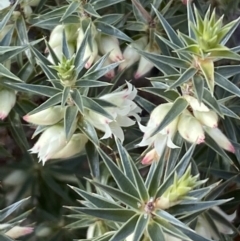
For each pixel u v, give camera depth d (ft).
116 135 0.60
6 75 0.59
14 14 0.70
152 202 0.49
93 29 0.66
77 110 0.57
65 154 0.60
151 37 0.71
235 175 0.66
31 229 0.57
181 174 0.51
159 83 0.61
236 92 0.54
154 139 0.58
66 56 0.60
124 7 0.78
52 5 0.83
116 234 0.48
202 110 0.55
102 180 0.64
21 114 0.69
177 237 0.49
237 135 0.72
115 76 0.71
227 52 0.53
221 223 0.66
